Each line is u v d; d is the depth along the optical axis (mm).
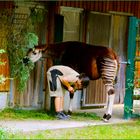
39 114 12664
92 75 12609
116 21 14930
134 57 12766
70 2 13656
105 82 12461
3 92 12750
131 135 10484
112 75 12430
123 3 14867
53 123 11797
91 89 14406
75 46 12719
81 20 14086
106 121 12336
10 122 11633
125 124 12164
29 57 12578
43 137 9945
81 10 14008
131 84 12805
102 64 12422
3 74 12680
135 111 13539
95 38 14430
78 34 14102
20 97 13172
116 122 12414
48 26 13406
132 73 12789
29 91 13328
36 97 13469
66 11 13734
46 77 13539
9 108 12906
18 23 12812
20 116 12328
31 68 12695
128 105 12875
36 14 12961
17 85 12945
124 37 15234
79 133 10562
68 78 12367
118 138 10031
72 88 12414
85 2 14000
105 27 14641
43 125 11469
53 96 12406
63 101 12836
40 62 13453
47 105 13594
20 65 12664
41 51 12633
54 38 13430
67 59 12703
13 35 12734
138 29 13359
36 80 13445
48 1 13273
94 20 14344
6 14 12641
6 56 12711
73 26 13961
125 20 15180
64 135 10305
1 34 12625
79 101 14211
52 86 12344
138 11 15312
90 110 14242
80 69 12648
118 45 15094
